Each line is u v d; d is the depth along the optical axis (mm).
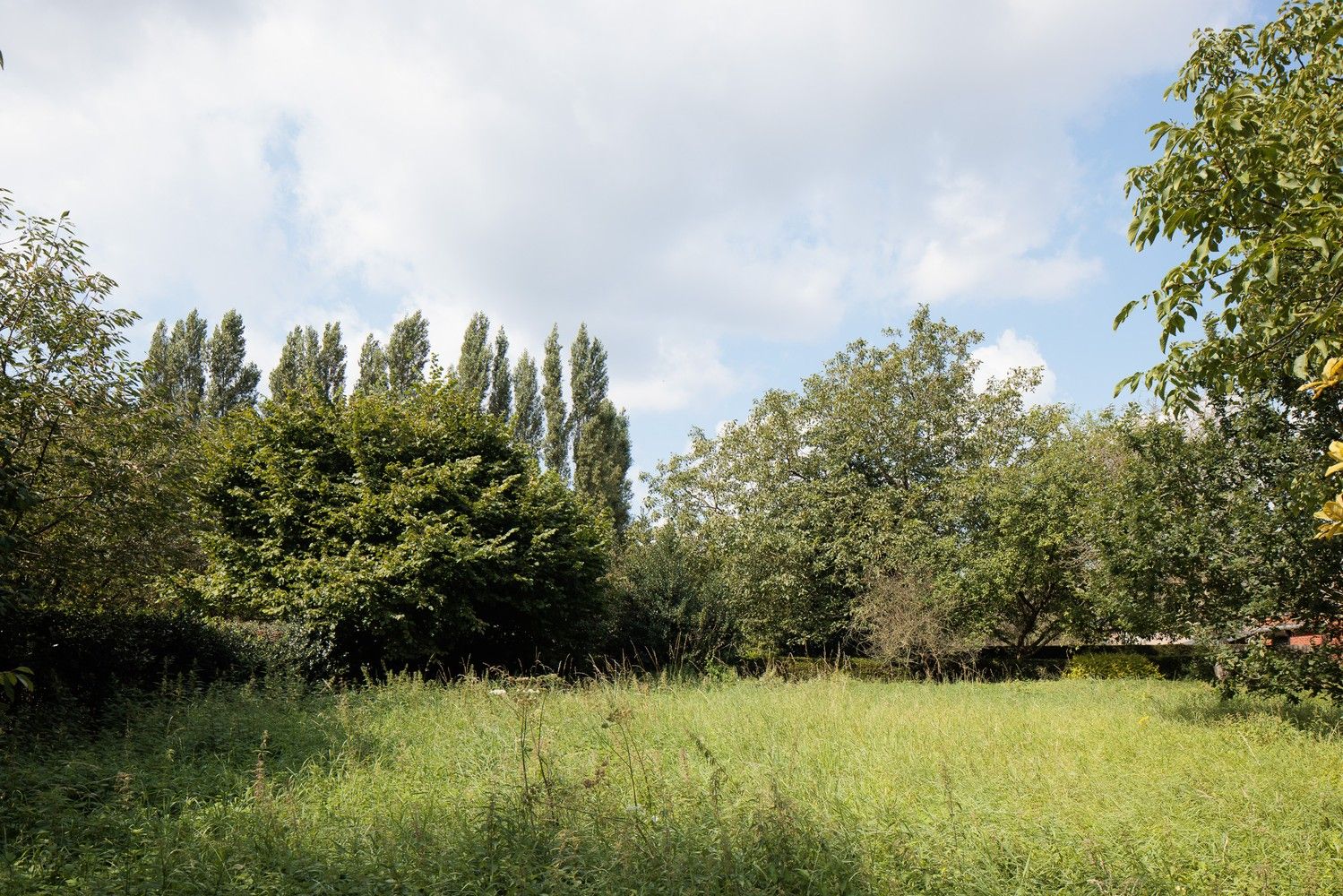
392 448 16516
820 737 7805
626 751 6098
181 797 5902
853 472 23453
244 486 16203
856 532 21891
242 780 6312
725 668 18516
